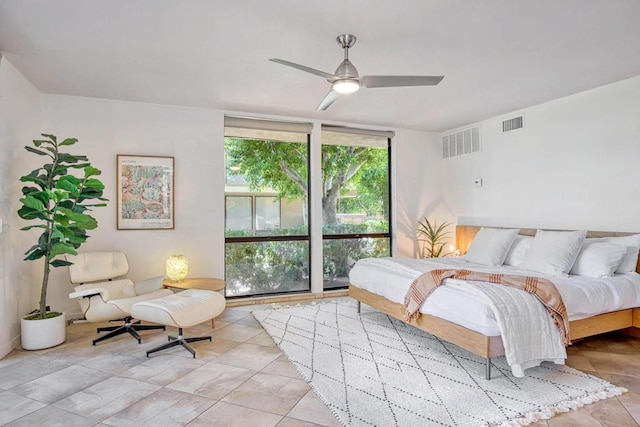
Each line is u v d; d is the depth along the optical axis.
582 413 2.23
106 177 4.28
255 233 5.09
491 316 2.57
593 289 3.05
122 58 3.18
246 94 4.16
